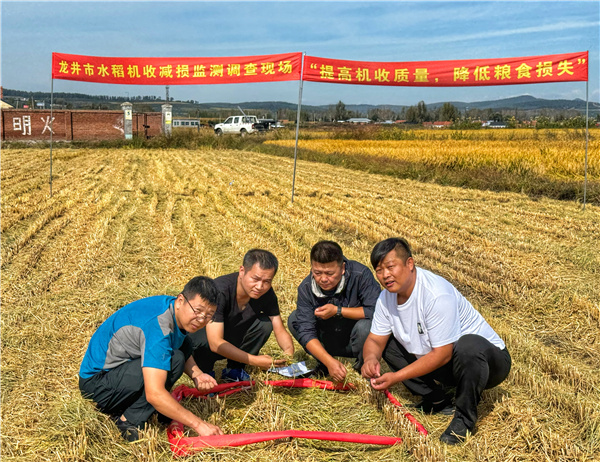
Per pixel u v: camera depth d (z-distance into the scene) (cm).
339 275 431
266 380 456
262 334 469
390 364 436
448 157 2142
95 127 4016
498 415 404
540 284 729
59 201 1320
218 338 429
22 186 1564
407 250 375
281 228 1072
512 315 639
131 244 927
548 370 487
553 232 1058
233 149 3534
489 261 842
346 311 458
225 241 965
